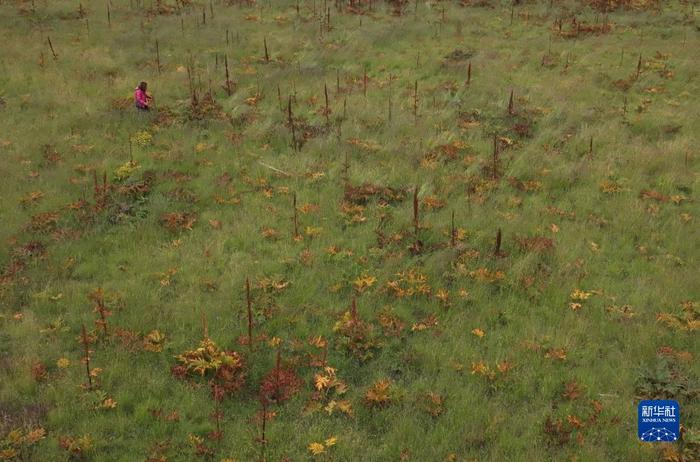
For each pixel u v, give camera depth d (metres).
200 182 13.61
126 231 11.80
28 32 22.55
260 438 7.41
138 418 7.64
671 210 12.62
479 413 7.90
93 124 16.20
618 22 24.66
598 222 12.27
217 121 16.58
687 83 18.94
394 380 8.52
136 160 14.49
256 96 18.17
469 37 23.53
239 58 21.66
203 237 11.66
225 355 8.51
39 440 7.22
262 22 25.39
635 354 8.88
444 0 28.23
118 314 9.50
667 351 8.81
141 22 24.25
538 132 16.14
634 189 13.37
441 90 18.69
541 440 7.49
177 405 7.89
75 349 8.88
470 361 8.83
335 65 21.25
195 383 8.35
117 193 12.95
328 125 16.62
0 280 10.11
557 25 24.66
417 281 10.33
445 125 16.45
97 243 11.45
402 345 9.17
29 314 9.38
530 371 8.55
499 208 12.77
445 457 7.30
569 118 16.52
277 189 13.40
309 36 23.58
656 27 23.92
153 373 8.38
